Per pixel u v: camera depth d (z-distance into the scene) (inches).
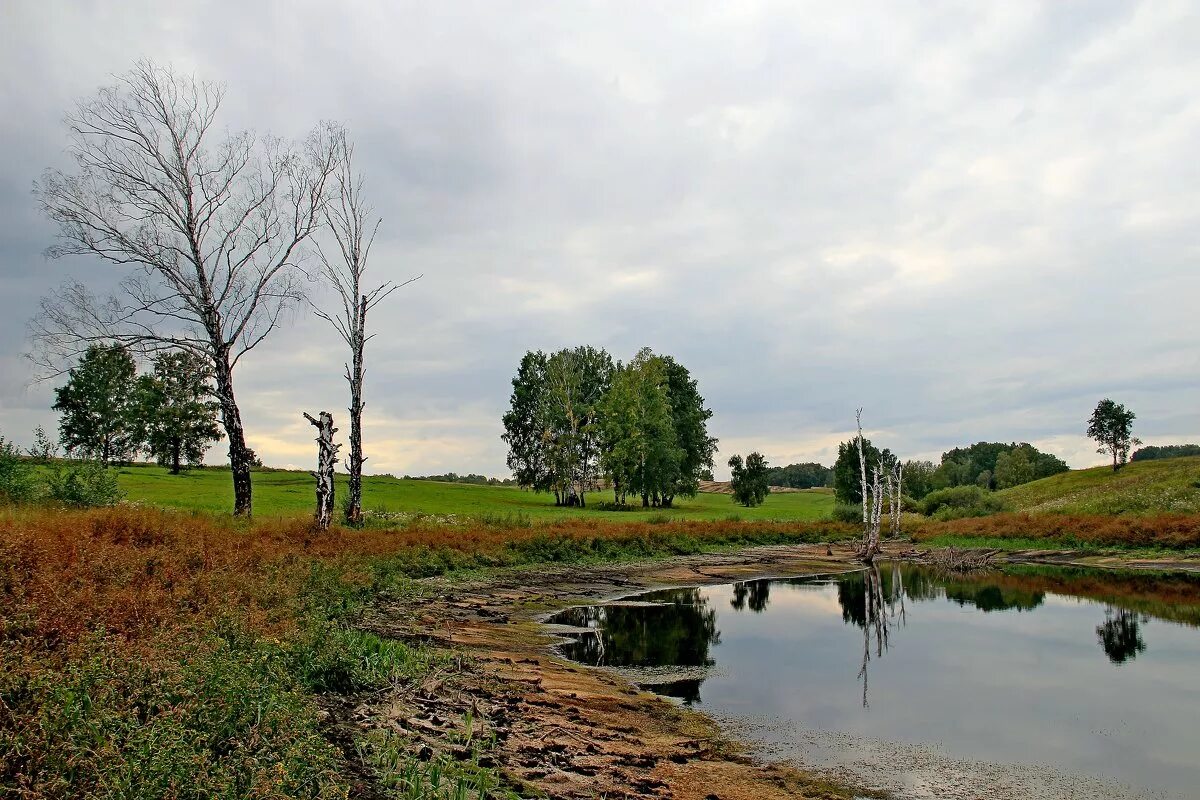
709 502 3730.3
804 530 2121.1
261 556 695.7
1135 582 1251.8
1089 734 442.0
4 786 189.5
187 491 1822.1
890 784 357.1
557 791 287.1
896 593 1128.2
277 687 278.4
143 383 2378.2
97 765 195.2
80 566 447.2
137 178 1074.7
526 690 452.1
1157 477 2743.6
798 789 340.2
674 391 3191.4
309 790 211.0
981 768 382.9
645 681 546.6
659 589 1122.7
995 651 685.9
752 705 489.4
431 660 471.5
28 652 278.5
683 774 337.7
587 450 2967.5
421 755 287.0
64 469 1047.6
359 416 1259.2
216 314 1117.7
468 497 2701.8
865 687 546.6
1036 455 5036.9
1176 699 522.3
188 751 204.4
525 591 975.0
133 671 260.7
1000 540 1886.1
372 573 812.0
